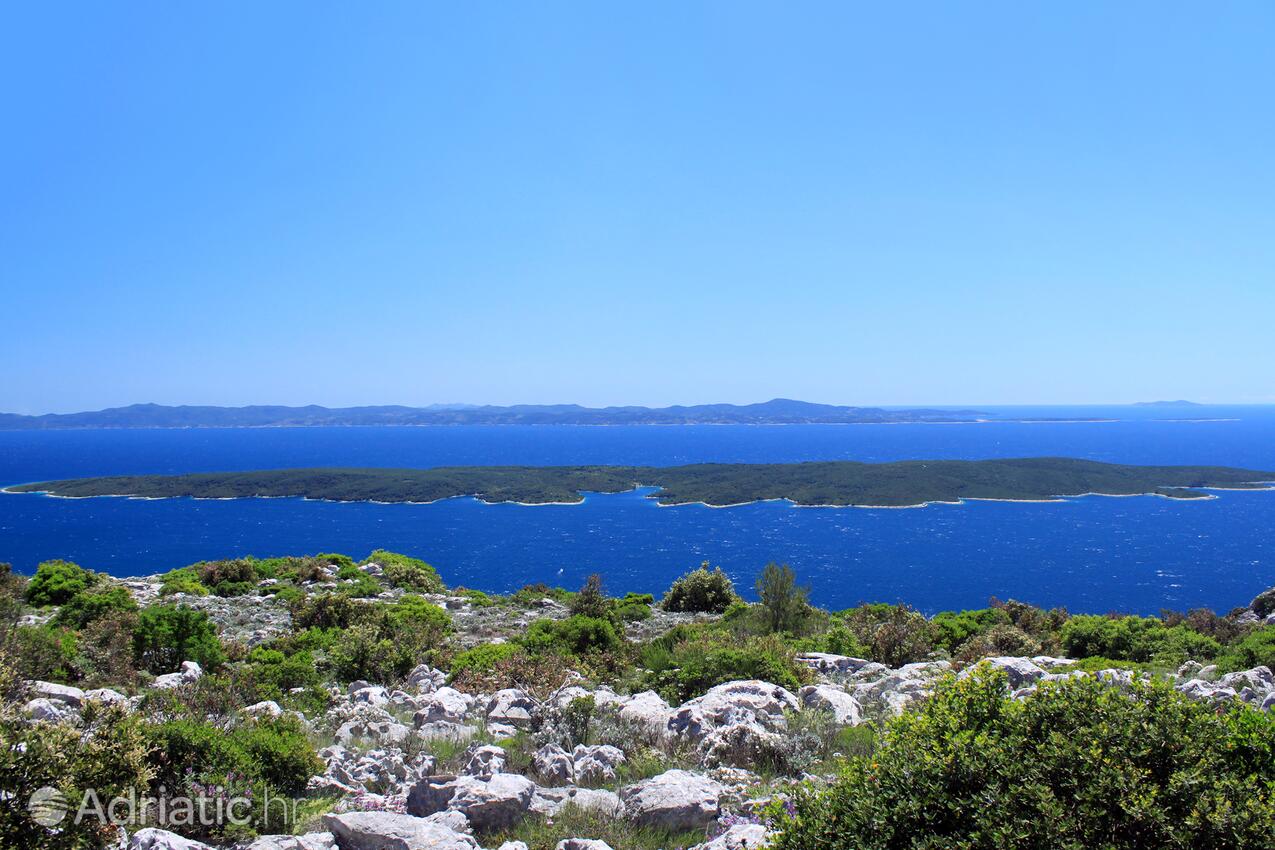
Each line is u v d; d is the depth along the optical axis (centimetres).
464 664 2327
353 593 4456
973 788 612
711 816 944
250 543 15012
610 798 1016
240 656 2477
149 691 1520
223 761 974
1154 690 638
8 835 692
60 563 4047
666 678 2025
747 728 1274
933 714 703
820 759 1217
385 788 1117
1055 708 649
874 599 10150
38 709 1204
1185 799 553
